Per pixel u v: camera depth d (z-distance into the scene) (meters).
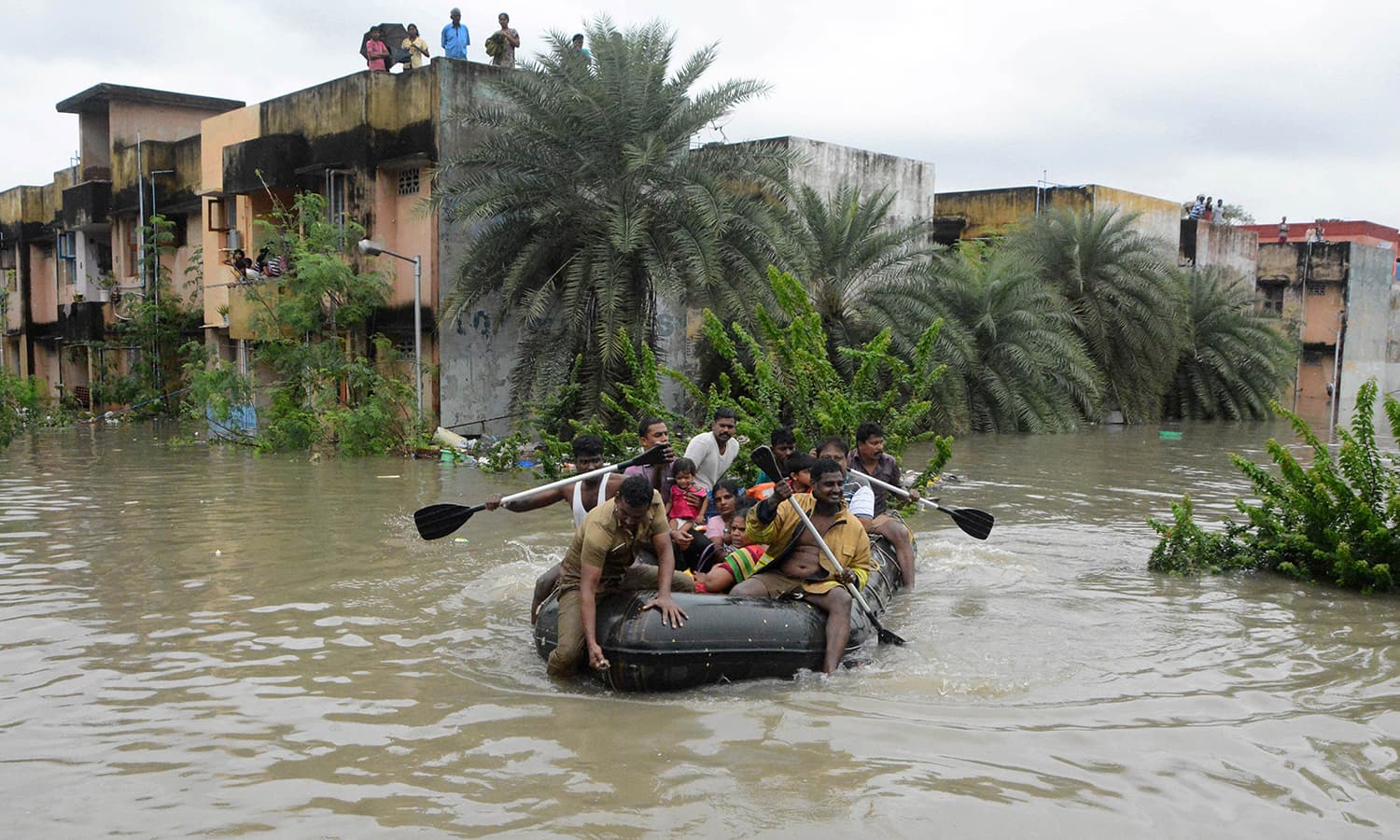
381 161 19.73
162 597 7.76
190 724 5.29
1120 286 26.30
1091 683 5.96
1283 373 31.22
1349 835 4.16
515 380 18.42
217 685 5.86
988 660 6.37
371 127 19.67
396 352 19.53
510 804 4.40
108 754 4.91
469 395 19.58
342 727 5.25
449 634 6.89
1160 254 27.34
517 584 8.21
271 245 20.81
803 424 10.56
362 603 7.64
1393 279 42.81
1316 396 39.41
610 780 4.62
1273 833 4.18
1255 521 9.10
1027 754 4.93
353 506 12.07
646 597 6.01
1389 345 44.75
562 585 6.20
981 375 22.83
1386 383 43.44
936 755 4.91
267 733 5.18
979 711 5.50
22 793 4.50
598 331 17.80
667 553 6.04
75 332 30.23
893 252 21.77
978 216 30.56
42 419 24.75
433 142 18.95
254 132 22.80
